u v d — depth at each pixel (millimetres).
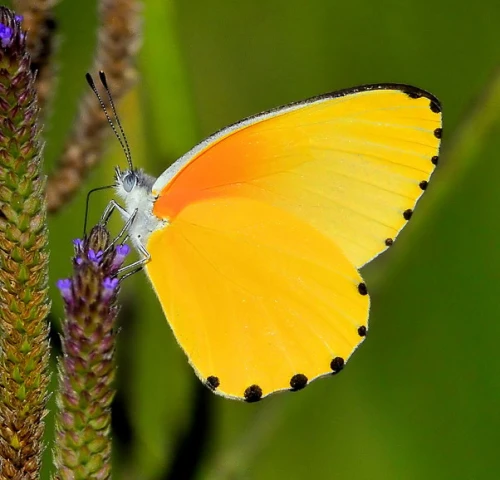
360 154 419
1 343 398
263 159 419
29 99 396
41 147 397
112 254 395
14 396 396
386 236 420
